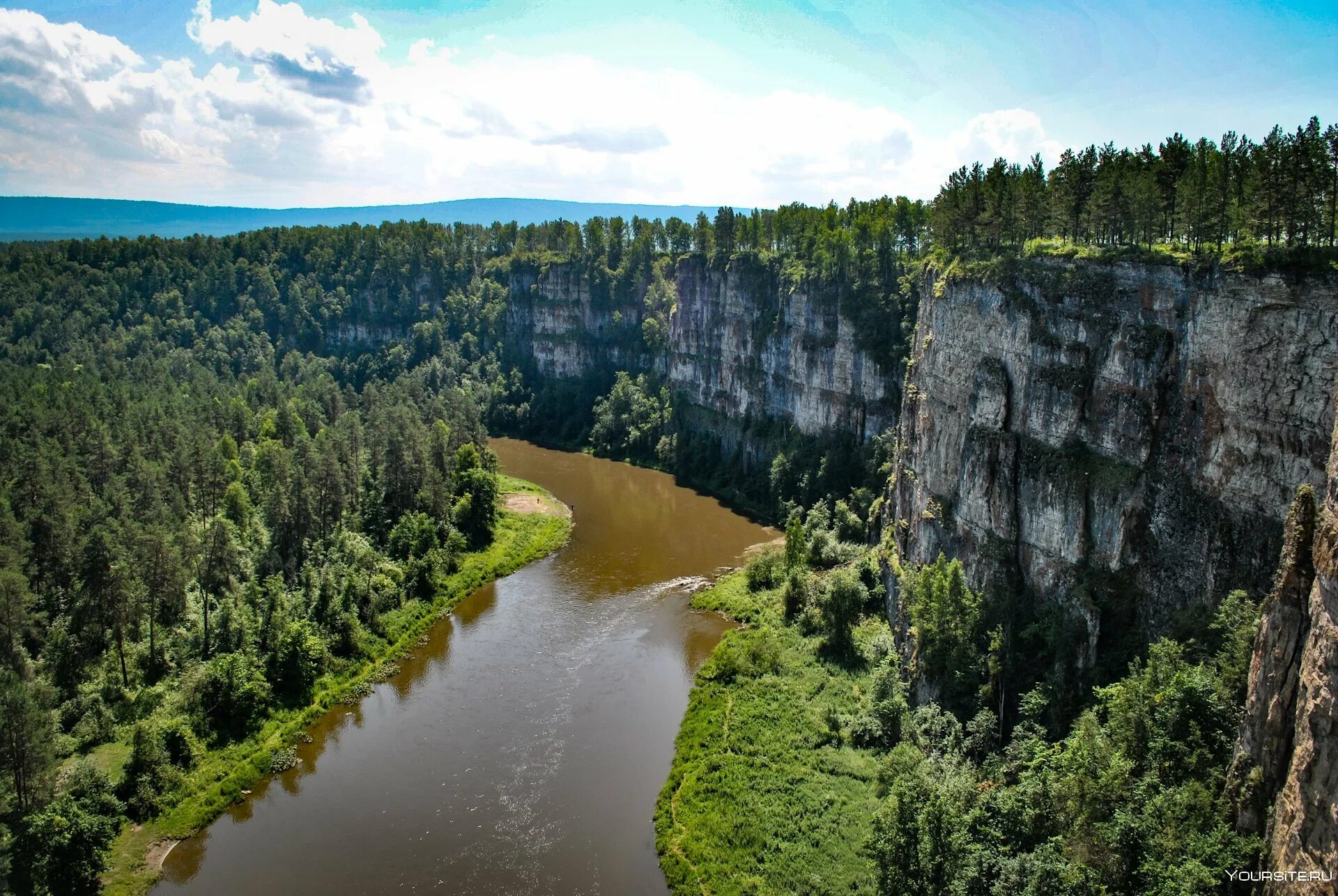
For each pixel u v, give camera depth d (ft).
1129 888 129.90
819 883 178.60
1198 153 225.35
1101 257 205.05
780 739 232.32
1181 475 181.98
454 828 205.16
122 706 240.73
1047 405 212.64
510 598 342.03
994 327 235.20
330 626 286.66
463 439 492.95
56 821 184.65
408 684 273.13
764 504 469.98
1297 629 113.19
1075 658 193.77
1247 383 165.48
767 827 197.77
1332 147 169.37
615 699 262.88
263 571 321.11
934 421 267.80
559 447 631.97
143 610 257.34
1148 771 143.43
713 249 616.80
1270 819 112.78
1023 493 219.41
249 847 200.34
